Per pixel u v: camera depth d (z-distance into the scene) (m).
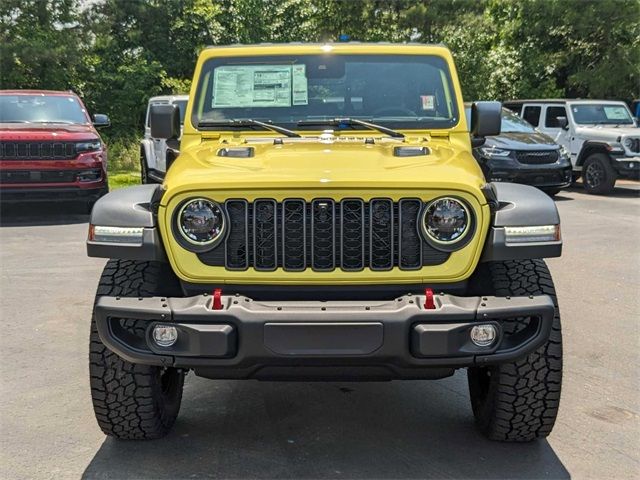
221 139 4.61
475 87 25.34
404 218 3.47
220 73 4.81
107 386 3.69
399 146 4.14
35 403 4.44
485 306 3.29
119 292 3.56
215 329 3.24
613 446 3.85
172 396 4.16
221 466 3.64
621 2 22.36
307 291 3.52
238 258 3.51
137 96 27.45
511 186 3.83
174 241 3.48
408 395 4.63
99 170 12.00
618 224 11.38
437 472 3.57
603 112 16.67
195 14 29.00
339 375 3.42
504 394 3.64
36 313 6.42
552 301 3.41
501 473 3.56
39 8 25.02
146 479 3.51
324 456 3.75
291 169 3.61
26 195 11.48
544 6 23.69
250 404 4.48
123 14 28.12
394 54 4.88
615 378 4.84
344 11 26.92
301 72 4.81
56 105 12.80
